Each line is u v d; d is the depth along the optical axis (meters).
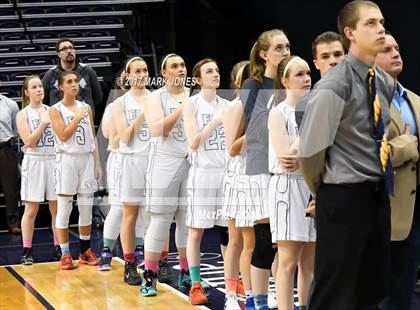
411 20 8.56
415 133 3.72
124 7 12.58
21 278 6.41
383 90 3.33
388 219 3.25
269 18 11.39
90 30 12.07
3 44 11.55
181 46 12.18
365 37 3.16
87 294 5.70
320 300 3.26
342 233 3.19
